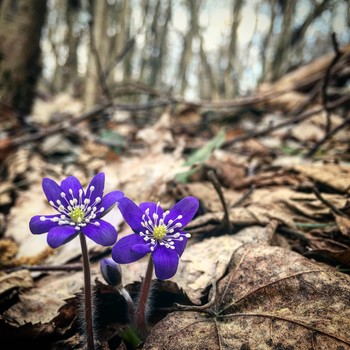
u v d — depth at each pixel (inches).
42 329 4.0
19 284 5.1
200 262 4.9
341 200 6.1
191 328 3.7
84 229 3.3
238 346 3.5
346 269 4.7
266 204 6.5
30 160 10.6
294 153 10.5
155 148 9.9
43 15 14.1
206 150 7.7
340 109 15.1
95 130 14.9
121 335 4.0
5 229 7.4
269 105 17.0
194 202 3.7
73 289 4.9
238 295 4.0
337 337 3.3
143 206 3.8
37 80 14.6
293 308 3.7
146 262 5.1
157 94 14.8
